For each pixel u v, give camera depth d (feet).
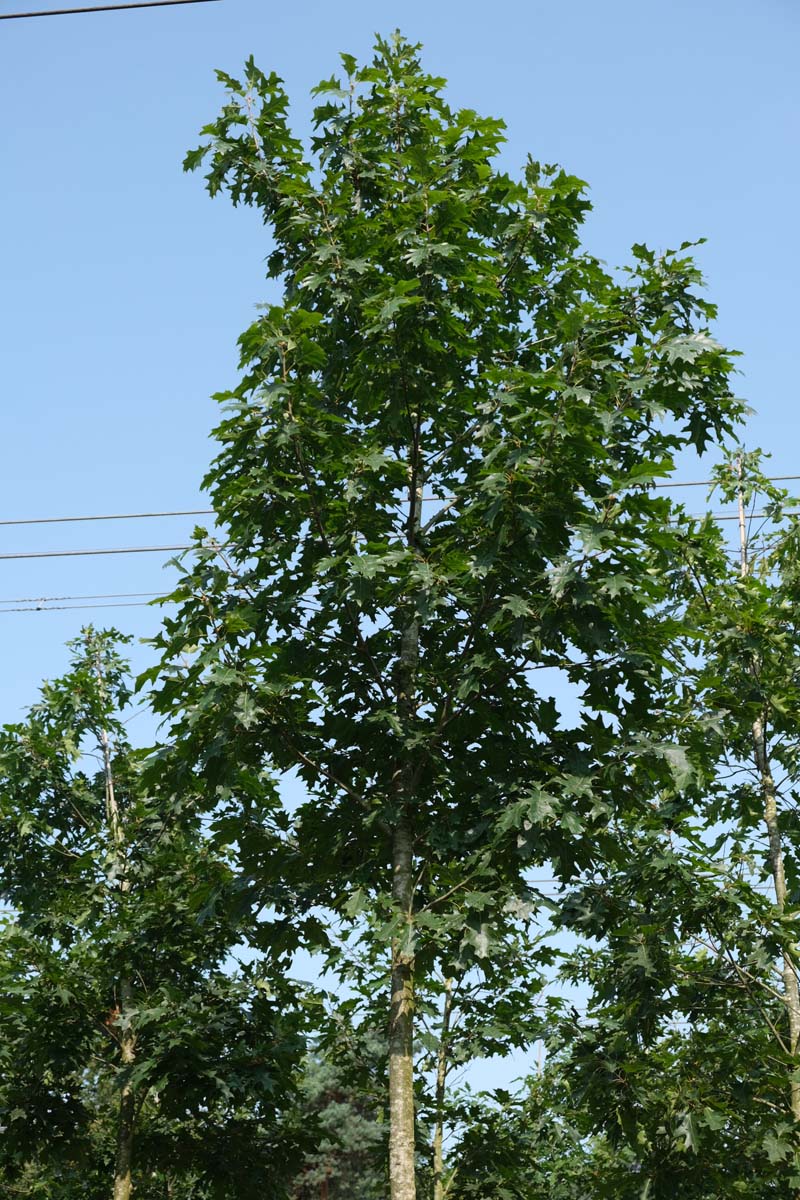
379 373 35.83
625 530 32.58
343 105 40.19
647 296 37.88
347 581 32.96
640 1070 46.32
